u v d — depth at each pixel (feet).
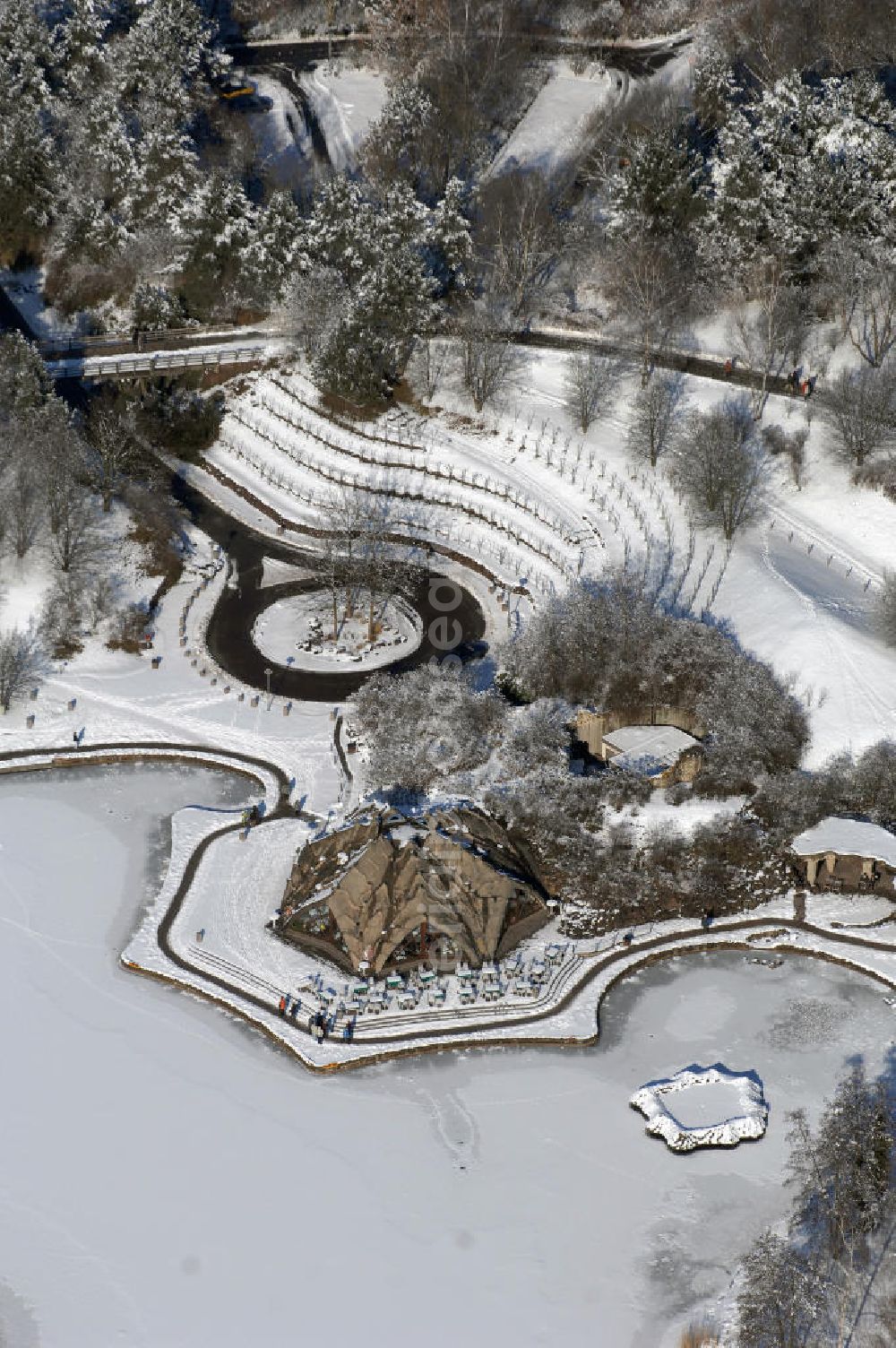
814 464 502.38
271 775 416.67
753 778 393.50
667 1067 336.08
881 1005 353.10
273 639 469.16
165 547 496.64
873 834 381.40
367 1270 290.97
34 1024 342.23
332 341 539.70
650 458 508.94
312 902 366.22
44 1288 286.87
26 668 449.48
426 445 535.60
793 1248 290.97
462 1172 310.65
